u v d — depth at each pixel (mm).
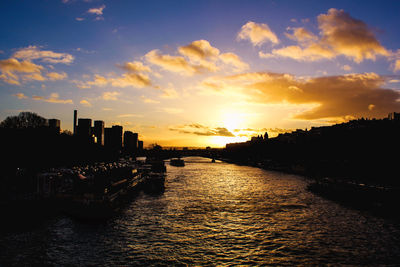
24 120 146250
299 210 79125
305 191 113188
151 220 68500
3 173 94000
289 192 110688
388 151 137125
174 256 47438
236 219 69750
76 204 66250
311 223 66375
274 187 124938
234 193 108438
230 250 50312
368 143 150625
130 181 105625
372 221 67688
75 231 58812
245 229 61781
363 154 149750
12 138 116875
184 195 104125
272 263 45250
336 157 174750
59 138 141875
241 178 164000
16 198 68875
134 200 93938
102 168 133625
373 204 78375
